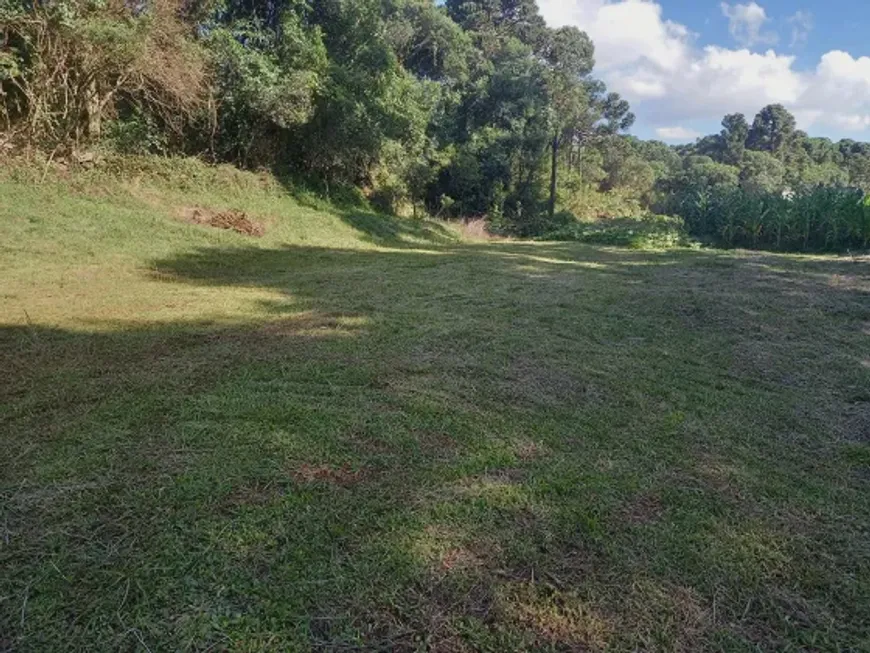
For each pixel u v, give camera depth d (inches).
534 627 50.6
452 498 69.0
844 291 219.1
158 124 366.6
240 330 140.4
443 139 681.0
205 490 68.1
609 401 103.4
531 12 981.8
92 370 108.4
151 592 52.6
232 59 369.4
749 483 76.2
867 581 58.2
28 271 191.5
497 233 606.2
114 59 298.8
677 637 50.1
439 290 203.2
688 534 63.9
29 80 294.8
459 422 90.2
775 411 102.6
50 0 280.8
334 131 452.1
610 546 61.2
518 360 123.6
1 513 63.3
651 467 79.3
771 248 503.5
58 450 77.4
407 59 719.1
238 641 47.8
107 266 211.9
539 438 86.4
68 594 52.2
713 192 657.6
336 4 467.8
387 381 106.6
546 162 850.1
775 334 157.4
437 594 53.9
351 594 53.2
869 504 72.7
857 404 108.9
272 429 84.6
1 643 46.9
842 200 474.6
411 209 587.8
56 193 275.6
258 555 57.6
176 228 287.1
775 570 59.0
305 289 197.5
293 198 422.9
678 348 141.1
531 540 61.7
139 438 81.1
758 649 49.6
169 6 317.4
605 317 169.3
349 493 68.9
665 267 291.4
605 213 938.1
